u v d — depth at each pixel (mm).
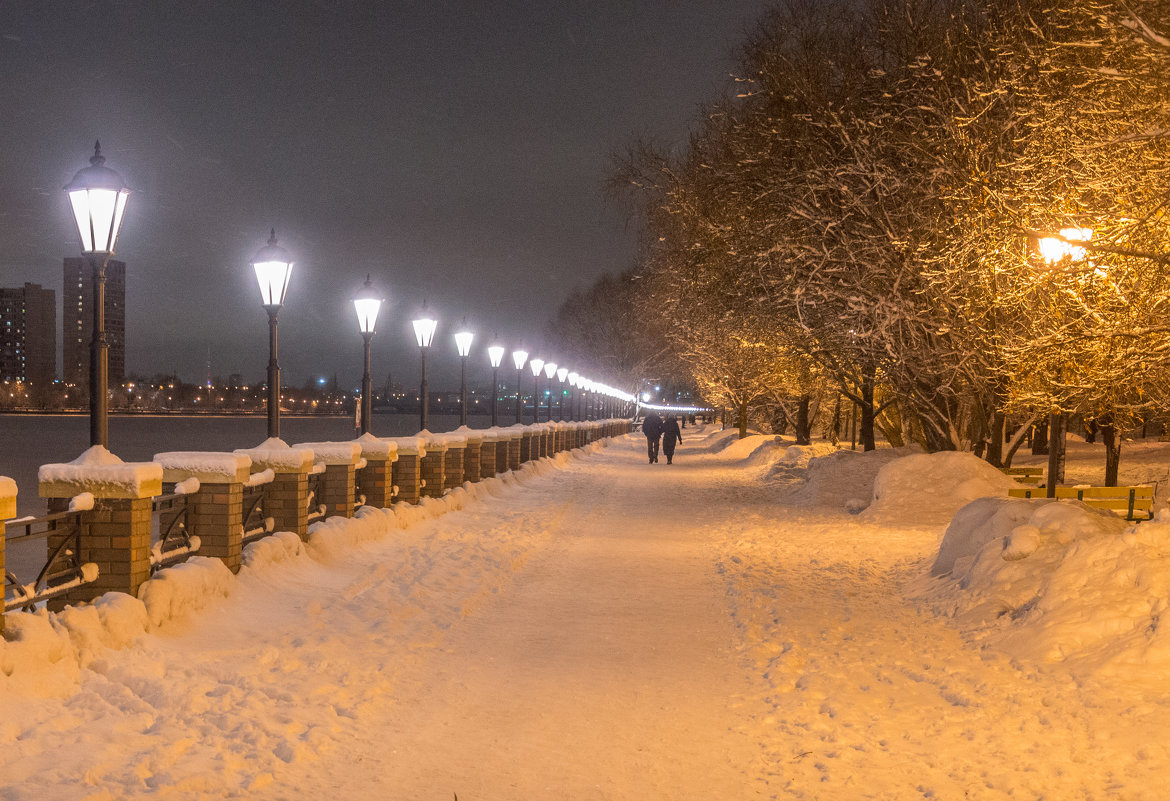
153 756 5199
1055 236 9727
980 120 15359
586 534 16453
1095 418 15195
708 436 71250
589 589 11352
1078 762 5340
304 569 10945
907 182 17438
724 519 18922
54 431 111562
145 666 6816
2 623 6359
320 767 5359
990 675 7172
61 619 6773
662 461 41406
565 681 7348
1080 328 10242
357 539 13039
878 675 7391
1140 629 7227
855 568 12922
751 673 7590
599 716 6484
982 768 5332
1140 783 4918
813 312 20406
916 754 5617
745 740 5980
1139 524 8586
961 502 18344
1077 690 6559
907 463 19109
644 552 14445
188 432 111688
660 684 7285
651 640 8781
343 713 6324
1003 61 15320
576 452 41750
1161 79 10461
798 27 20125
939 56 17516
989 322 15383
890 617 9664
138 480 7844
